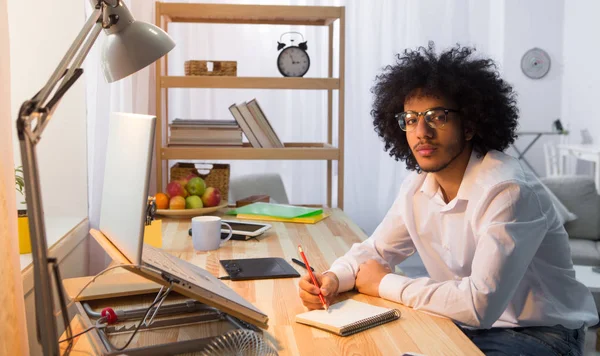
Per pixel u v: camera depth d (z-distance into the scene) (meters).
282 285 1.57
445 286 1.37
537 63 5.88
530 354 1.41
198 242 1.92
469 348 1.16
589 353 2.84
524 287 1.54
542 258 1.55
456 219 1.55
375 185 4.78
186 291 1.11
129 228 1.11
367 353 1.13
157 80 2.87
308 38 4.52
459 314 1.33
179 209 2.45
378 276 1.50
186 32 4.20
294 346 1.17
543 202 1.52
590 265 3.49
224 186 2.79
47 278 0.83
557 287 1.57
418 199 1.65
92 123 2.75
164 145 3.22
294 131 4.53
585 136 5.65
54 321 0.84
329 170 3.02
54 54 2.36
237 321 1.25
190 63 2.91
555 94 6.00
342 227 2.33
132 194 1.11
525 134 5.96
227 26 4.37
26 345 1.17
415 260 4.61
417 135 1.49
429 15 4.78
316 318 1.28
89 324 1.22
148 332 1.22
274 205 2.59
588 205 3.88
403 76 1.54
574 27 5.74
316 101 4.53
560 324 1.54
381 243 1.73
